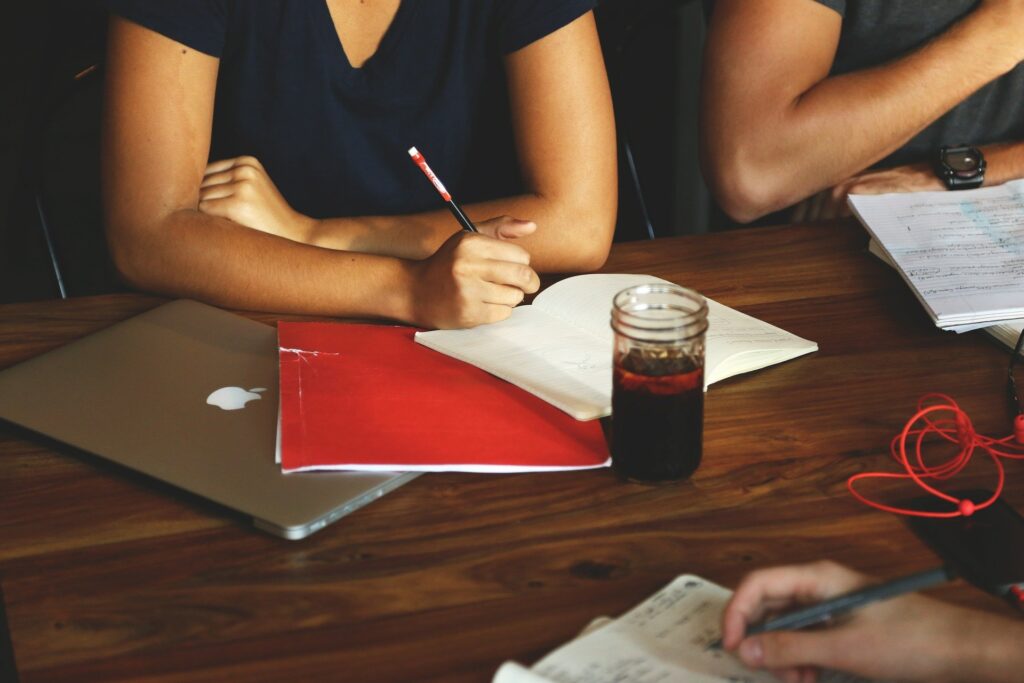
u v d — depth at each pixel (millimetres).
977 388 1242
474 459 1097
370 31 1710
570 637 897
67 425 1169
